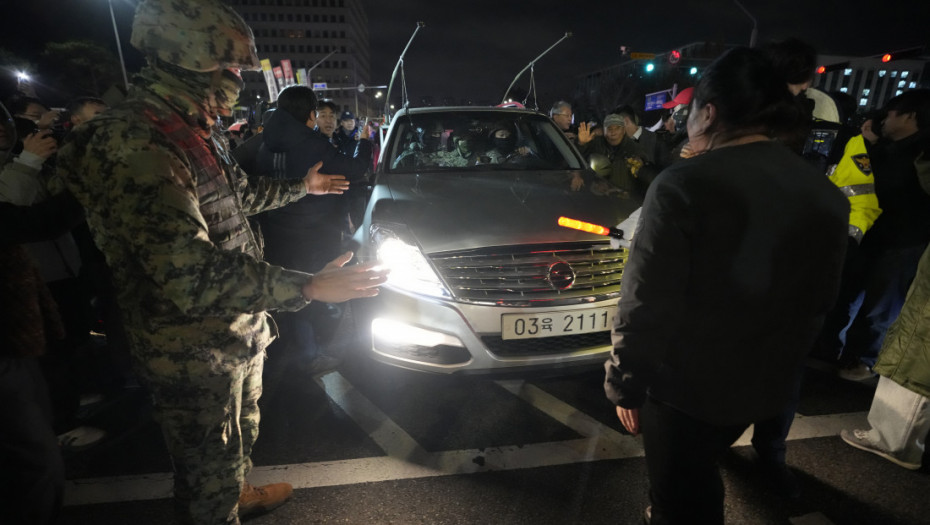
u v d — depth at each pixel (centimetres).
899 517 185
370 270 119
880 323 282
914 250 266
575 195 280
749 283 107
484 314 220
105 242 119
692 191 106
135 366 128
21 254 147
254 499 180
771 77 109
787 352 115
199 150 123
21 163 189
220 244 127
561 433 236
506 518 183
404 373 240
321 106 391
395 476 205
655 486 132
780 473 195
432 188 289
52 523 162
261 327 140
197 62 115
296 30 10025
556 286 223
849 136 294
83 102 272
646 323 110
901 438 209
